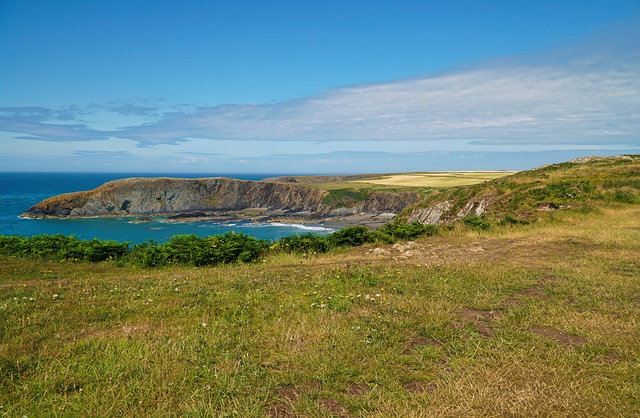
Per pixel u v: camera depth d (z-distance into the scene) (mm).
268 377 4410
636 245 12375
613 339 5332
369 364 4723
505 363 4691
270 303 7371
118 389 4062
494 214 20594
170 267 12352
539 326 5961
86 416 3625
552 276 8938
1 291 8523
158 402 3885
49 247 14133
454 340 5410
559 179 25734
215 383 4246
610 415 3664
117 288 8688
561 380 4289
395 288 8125
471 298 7348
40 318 6410
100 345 5246
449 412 3725
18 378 4355
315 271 10508
